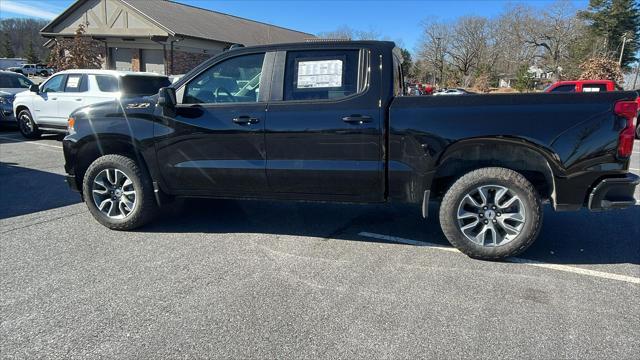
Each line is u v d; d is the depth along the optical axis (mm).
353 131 3787
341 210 5379
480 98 3596
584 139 3439
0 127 13164
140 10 23125
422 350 2557
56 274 3520
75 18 25031
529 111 3494
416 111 3676
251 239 4363
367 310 2990
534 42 56625
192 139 4168
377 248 4129
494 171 3643
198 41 24344
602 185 3484
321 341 2639
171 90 4117
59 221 4887
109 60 24875
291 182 4043
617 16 49656
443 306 3047
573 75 43812
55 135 12352
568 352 2539
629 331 2744
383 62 3822
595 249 4129
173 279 3439
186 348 2568
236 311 2971
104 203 4582
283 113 3934
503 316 2920
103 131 4418
